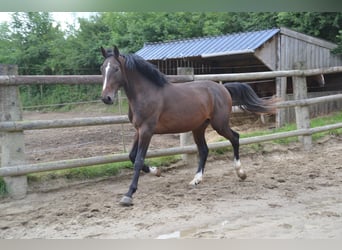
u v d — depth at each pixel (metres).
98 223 3.47
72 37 19.97
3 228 3.37
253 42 8.97
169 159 5.41
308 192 4.40
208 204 3.98
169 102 4.25
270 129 8.38
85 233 3.26
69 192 4.38
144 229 3.34
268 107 5.31
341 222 3.49
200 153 4.81
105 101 3.84
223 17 16.39
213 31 16.28
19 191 4.15
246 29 15.27
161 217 3.61
